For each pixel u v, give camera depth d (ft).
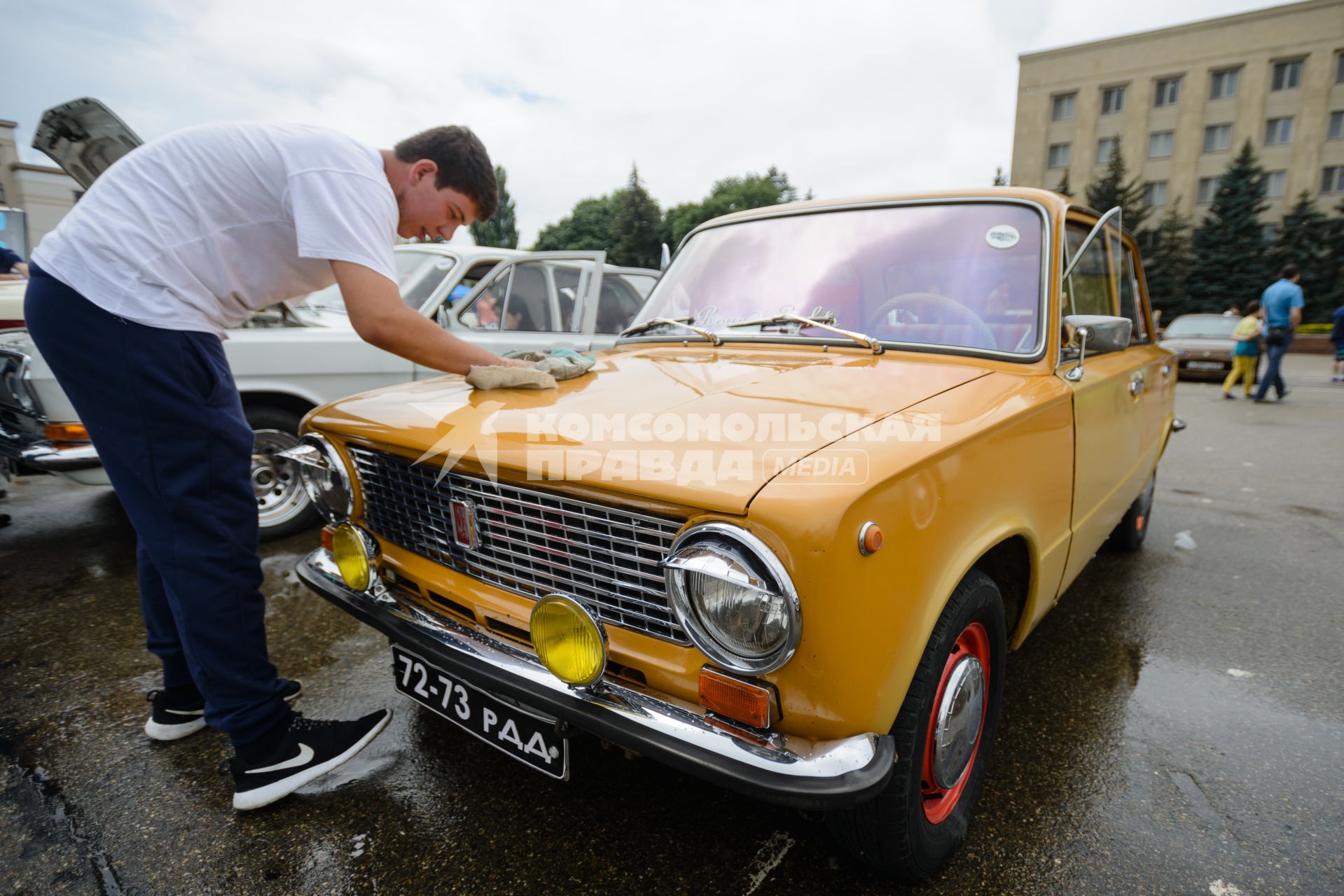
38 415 10.94
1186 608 10.98
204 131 5.71
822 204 8.86
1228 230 111.04
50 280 5.39
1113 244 9.54
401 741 7.53
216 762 7.27
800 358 7.07
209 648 6.08
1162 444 12.89
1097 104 130.21
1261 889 5.60
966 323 7.11
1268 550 13.65
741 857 5.93
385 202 5.82
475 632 5.65
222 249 5.69
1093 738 7.62
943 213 7.94
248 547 6.25
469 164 6.21
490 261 15.29
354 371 13.23
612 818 6.39
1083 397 7.22
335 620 10.31
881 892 5.56
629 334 9.02
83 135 9.63
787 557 3.95
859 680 4.24
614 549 4.91
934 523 4.67
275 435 12.75
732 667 4.18
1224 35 119.34
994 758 7.27
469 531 5.68
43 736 7.69
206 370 5.81
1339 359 44.88
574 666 4.67
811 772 4.08
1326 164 116.88
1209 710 8.17
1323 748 7.48
